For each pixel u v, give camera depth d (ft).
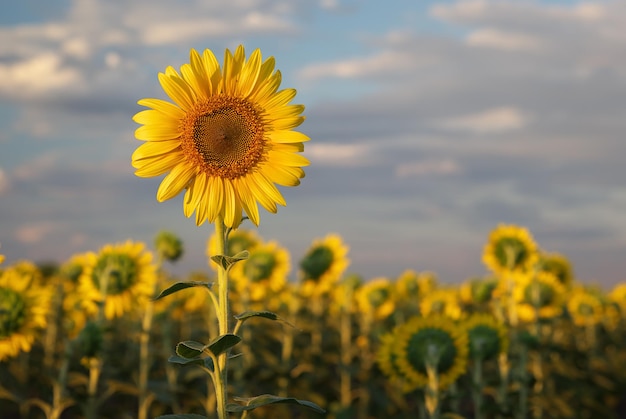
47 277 42.34
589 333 53.83
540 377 35.40
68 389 32.17
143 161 14.85
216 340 13.56
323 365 41.06
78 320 34.09
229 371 36.94
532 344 32.14
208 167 14.94
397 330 24.91
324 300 55.01
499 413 27.68
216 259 14.39
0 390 27.02
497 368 37.09
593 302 54.03
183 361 14.40
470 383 28.09
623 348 55.26
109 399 38.75
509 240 37.37
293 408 37.86
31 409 35.78
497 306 38.27
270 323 39.70
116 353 38.37
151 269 30.91
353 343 46.11
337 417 37.35
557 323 42.98
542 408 33.60
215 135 14.96
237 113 15.25
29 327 24.21
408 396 41.42
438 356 23.66
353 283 47.11
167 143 14.98
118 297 30.30
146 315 33.35
